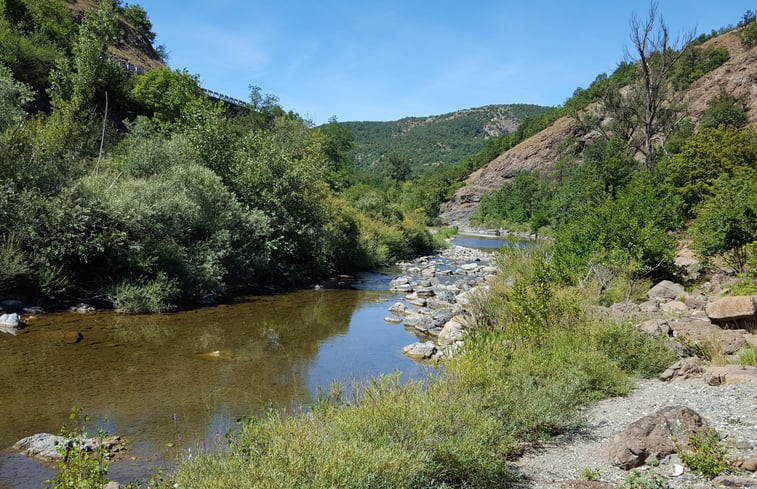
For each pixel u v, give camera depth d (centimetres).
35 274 1455
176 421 748
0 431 695
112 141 3203
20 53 3375
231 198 2116
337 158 6425
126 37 5903
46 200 1500
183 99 4197
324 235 2512
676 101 4800
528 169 10506
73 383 902
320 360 1108
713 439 535
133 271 1623
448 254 4128
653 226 1797
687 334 1047
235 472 442
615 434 649
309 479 418
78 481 412
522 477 536
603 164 4025
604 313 1087
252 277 2134
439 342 1289
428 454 507
